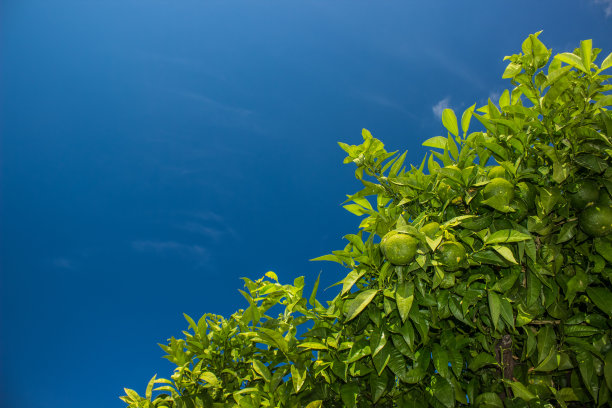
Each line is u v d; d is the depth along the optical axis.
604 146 2.71
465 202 2.91
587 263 2.96
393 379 3.17
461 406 3.15
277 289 3.81
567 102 2.87
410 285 2.60
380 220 3.00
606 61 2.86
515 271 2.76
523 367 3.12
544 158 2.98
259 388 3.53
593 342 2.83
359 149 3.28
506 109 2.99
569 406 3.14
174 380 3.74
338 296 3.08
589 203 2.71
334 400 3.35
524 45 2.98
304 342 3.18
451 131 3.25
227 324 4.09
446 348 3.03
